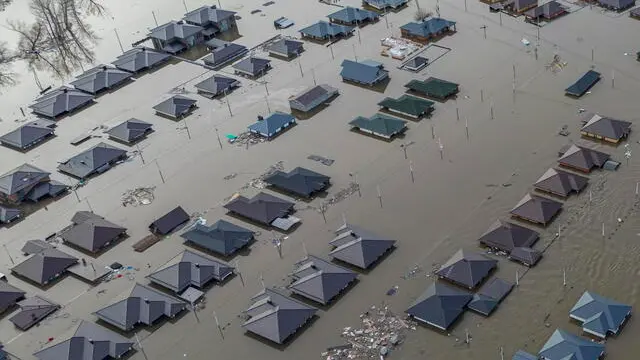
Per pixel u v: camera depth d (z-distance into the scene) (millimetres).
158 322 103500
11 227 128250
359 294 102125
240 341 98500
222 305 104438
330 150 133000
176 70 170000
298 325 97312
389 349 93188
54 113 157625
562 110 131375
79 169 137875
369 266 106125
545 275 99500
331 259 108500
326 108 145625
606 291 95750
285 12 187375
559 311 94000
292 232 115375
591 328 89375
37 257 115375
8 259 120312
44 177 135125
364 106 143500
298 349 95750
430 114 137625
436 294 96125
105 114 157375
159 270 108938
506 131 128875
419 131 133625
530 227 107812
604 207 108625
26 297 111688
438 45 159625
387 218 114750
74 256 118188
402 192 119688
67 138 151375
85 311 107500
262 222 117750
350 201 119688
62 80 174625
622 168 115000
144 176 135500
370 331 96125
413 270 104188
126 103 160125
